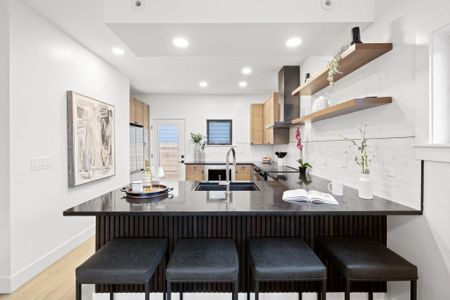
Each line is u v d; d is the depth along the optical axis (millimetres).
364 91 2086
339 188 1979
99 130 3520
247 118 6191
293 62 3881
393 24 1728
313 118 2787
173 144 6230
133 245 1623
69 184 2881
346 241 1723
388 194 1803
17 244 2207
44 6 2307
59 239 2742
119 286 1947
